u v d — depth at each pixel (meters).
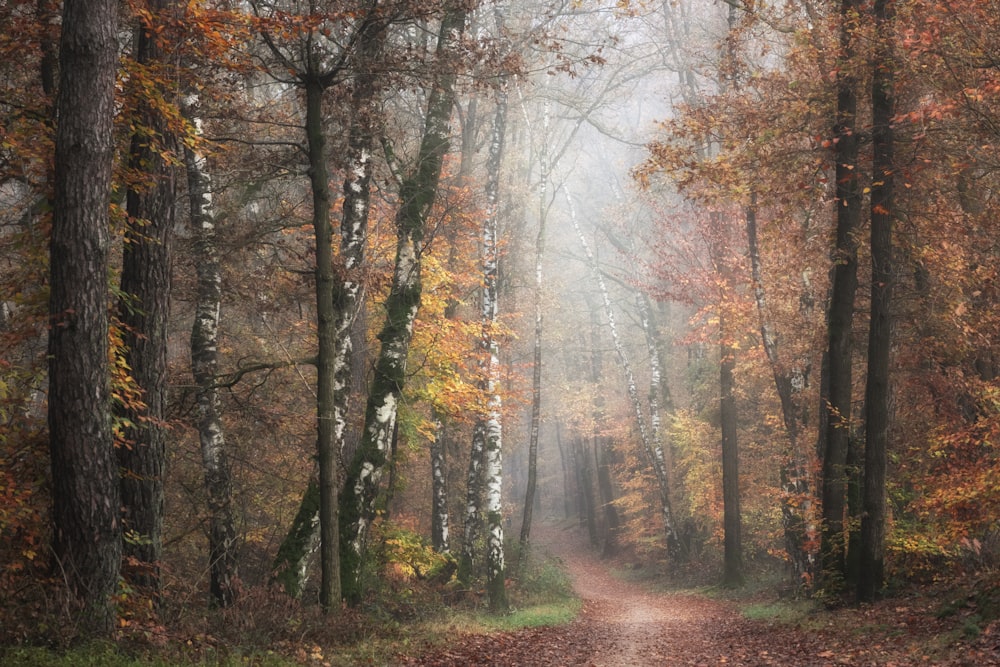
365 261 16.53
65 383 8.43
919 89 14.45
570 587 29.19
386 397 14.99
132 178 9.96
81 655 7.30
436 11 12.01
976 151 13.91
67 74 8.48
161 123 10.43
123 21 10.77
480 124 28.23
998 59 11.83
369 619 12.99
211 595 12.73
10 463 9.54
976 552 13.53
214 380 13.23
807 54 15.31
